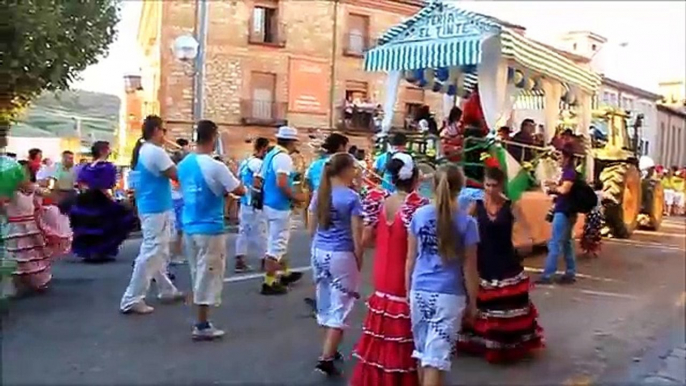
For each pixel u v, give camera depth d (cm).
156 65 2191
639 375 501
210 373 495
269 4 2292
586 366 515
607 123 1188
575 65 1076
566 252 829
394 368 434
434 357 410
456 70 1053
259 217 885
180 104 2167
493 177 553
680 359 530
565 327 625
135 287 653
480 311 543
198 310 582
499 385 471
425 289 413
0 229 716
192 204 571
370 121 2194
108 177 961
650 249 1005
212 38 2222
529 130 1014
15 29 773
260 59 2291
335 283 498
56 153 1041
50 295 729
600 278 827
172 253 895
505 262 550
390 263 442
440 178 417
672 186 1143
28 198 734
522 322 542
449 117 962
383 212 452
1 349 526
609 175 1155
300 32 2323
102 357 520
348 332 597
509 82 956
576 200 833
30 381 456
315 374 498
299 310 685
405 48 965
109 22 930
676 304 668
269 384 476
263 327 620
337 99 2275
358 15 2303
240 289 780
